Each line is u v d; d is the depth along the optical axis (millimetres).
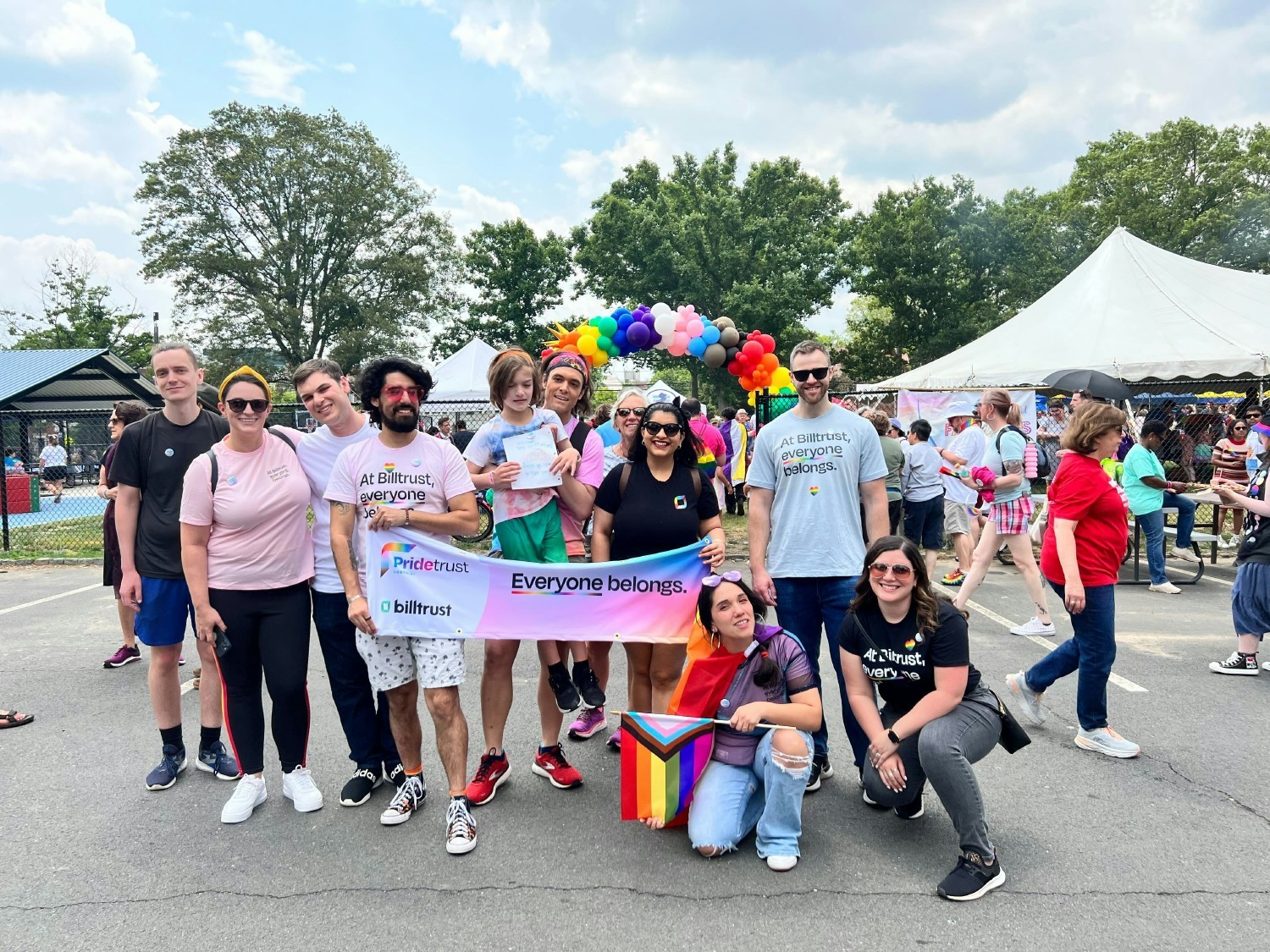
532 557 3547
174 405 3721
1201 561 8141
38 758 3971
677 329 7430
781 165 38094
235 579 3227
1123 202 34188
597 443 3848
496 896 2713
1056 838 3070
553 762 3646
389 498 3232
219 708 3768
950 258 33875
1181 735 4094
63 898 2715
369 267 40250
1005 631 6301
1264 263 33250
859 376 38562
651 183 40812
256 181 37500
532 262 44938
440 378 18203
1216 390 19234
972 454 7988
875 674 3133
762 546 3613
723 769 3074
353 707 3469
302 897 2715
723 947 2422
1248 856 2924
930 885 2768
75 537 12578
